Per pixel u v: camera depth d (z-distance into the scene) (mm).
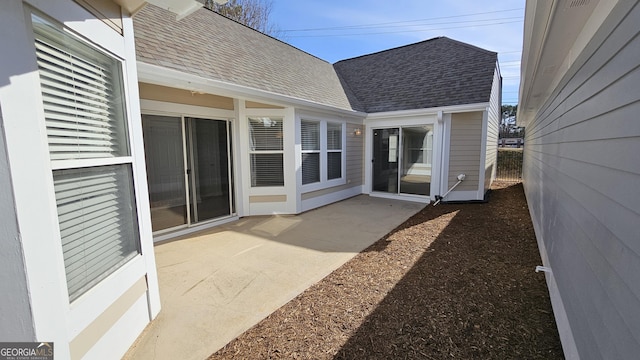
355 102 8719
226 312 2658
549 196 3564
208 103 5195
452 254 4059
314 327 2418
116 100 2172
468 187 7664
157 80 3947
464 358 2053
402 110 7902
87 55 1871
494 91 9297
